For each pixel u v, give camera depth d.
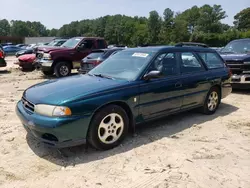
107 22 121.94
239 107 6.63
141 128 4.97
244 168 3.52
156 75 4.26
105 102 3.80
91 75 4.78
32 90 4.16
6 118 5.48
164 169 3.45
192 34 89.62
